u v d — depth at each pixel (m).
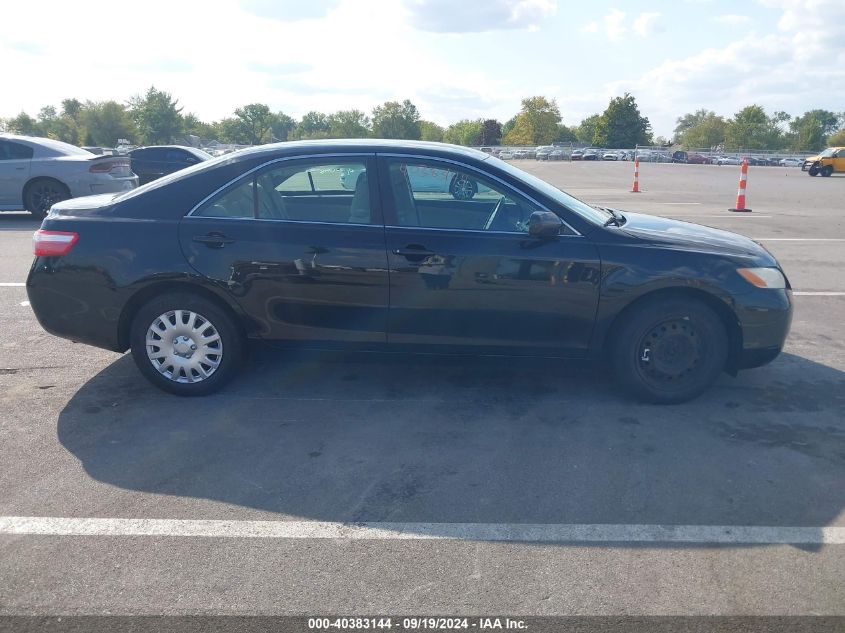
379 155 4.80
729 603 2.92
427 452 4.23
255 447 4.30
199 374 4.97
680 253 4.70
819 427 4.59
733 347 4.88
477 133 126.31
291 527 3.46
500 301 4.69
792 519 3.54
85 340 4.95
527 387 5.24
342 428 4.56
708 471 4.02
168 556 3.22
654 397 4.88
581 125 127.56
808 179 34.81
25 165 13.20
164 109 70.06
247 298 4.79
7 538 3.36
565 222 4.71
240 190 4.84
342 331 4.84
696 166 57.09
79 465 4.07
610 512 3.59
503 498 3.72
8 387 5.22
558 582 3.04
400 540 3.35
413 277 4.68
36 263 4.89
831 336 6.58
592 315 4.70
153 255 4.76
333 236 4.72
